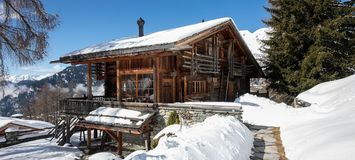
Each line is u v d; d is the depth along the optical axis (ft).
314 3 61.26
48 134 65.72
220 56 63.36
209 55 58.39
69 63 56.49
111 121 45.16
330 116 27.55
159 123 43.96
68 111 55.11
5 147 54.65
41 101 160.35
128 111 46.06
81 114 52.37
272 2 70.64
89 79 55.42
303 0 62.23
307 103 46.19
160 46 41.88
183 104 41.88
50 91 167.63
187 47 41.11
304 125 27.78
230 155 18.30
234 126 26.61
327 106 34.81
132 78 53.42
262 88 108.68
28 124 71.26
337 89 41.70
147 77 51.11
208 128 23.06
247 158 20.65
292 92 66.59
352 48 61.87
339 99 34.65
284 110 45.55
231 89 70.59
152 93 50.21
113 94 61.11
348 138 16.96
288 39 63.10
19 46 37.45
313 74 60.54
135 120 43.01
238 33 63.05
